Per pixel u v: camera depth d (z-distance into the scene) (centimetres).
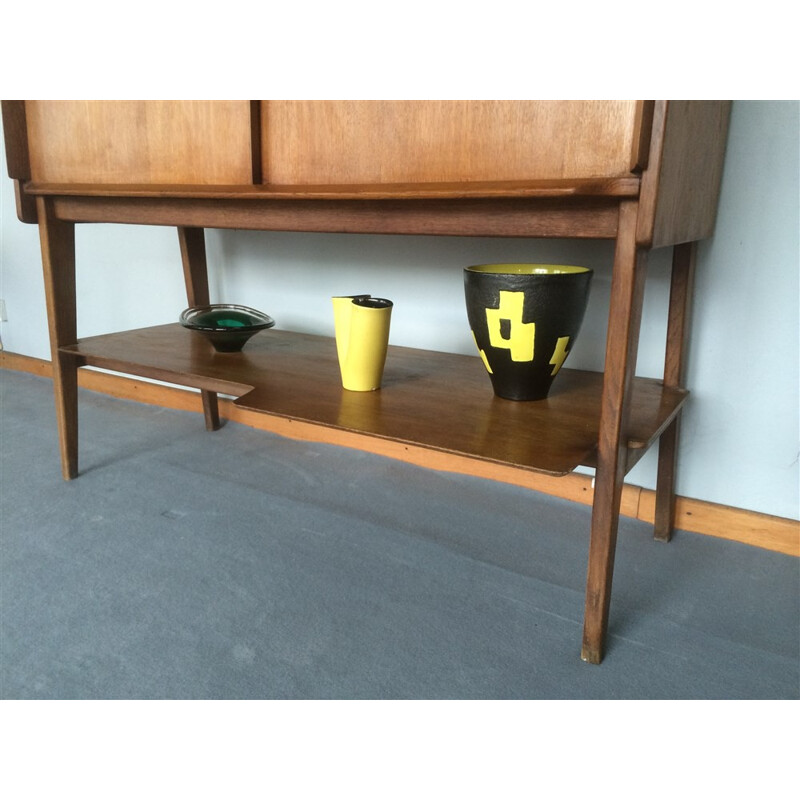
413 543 127
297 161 104
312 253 169
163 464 161
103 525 132
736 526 129
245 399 114
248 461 163
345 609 107
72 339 148
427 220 96
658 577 117
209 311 162
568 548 126
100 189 122
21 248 227
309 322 175
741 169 116
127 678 92
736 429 127
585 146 82
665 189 84
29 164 135
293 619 104
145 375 136
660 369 132
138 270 203
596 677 93
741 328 122
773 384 122
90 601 108
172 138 116
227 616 105
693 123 92
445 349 156
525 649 98
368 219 101
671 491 126
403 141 95
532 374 112
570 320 107
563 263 137
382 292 161
